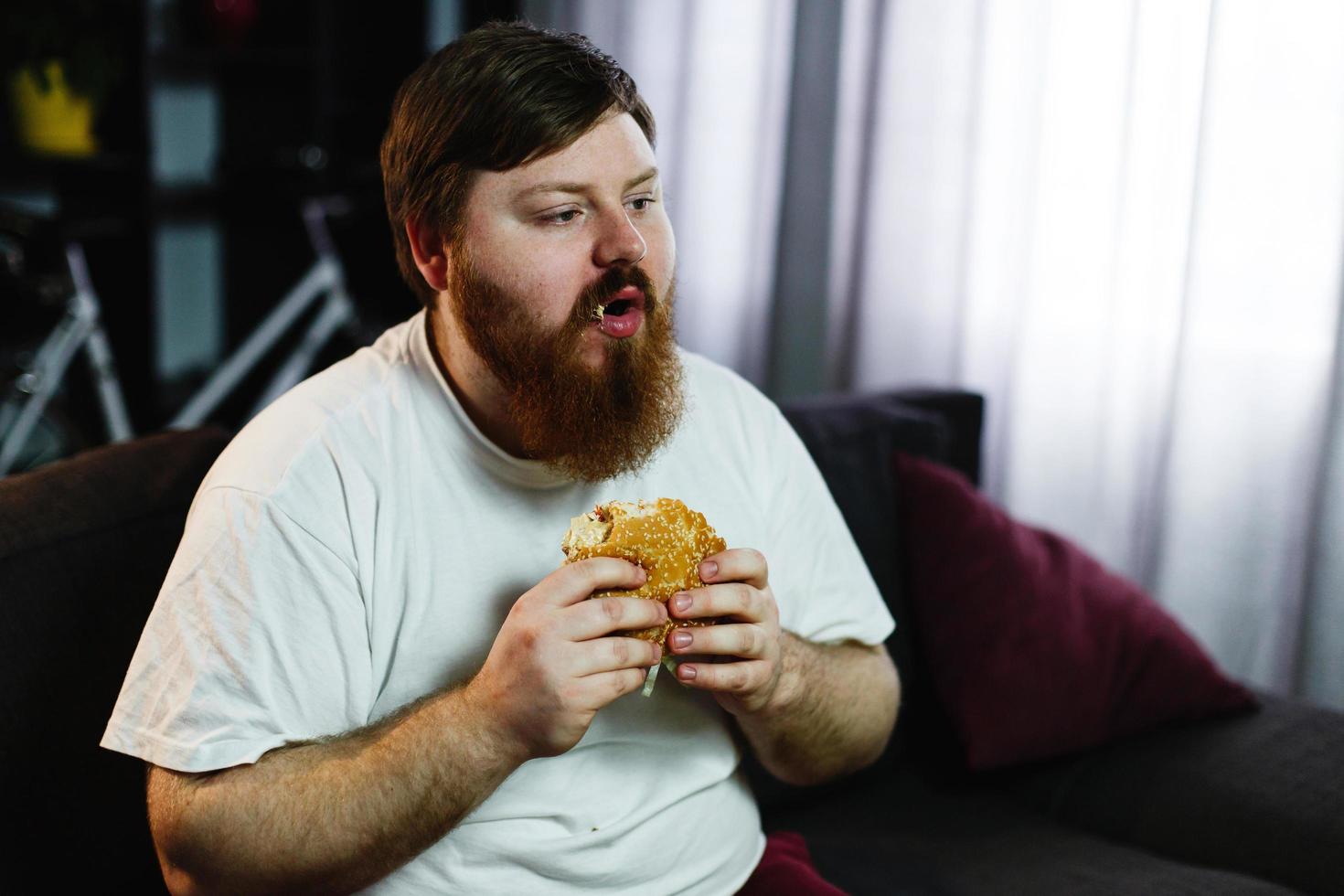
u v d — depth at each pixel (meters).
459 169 0.90
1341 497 2.17
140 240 3.53
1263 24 2.17
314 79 3.68
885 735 1.14
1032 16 2.54
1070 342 2.54
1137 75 2.36
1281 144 2.18
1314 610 2.21
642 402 0.91
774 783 1.46
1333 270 2.17
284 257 4.08
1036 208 2.54
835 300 2.94
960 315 2.72
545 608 0.83
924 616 1.61
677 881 1.00
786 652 1.01
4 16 3.22
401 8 3.71
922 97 2.73
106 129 3.56
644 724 1.00
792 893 1.07
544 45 0.90
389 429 0.95
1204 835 1.41
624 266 0.89
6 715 0.91
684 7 3.07
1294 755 1.45
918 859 1.40
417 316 1.05
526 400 0.91
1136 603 1.62
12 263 3.01
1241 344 2.27
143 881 1.03
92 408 3.52
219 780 0.84
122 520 1.06
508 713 0.82
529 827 0.93
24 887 0.89
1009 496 2.65
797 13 2.87
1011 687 1.55
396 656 0.93
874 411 1.73
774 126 3.01
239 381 4.06
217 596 0.87
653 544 0.87
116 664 1.01
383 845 0.84
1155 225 2.38
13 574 0.95
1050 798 1.56
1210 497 2.33
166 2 3.71
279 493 0.89
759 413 1.14
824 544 1.15
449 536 0.95
